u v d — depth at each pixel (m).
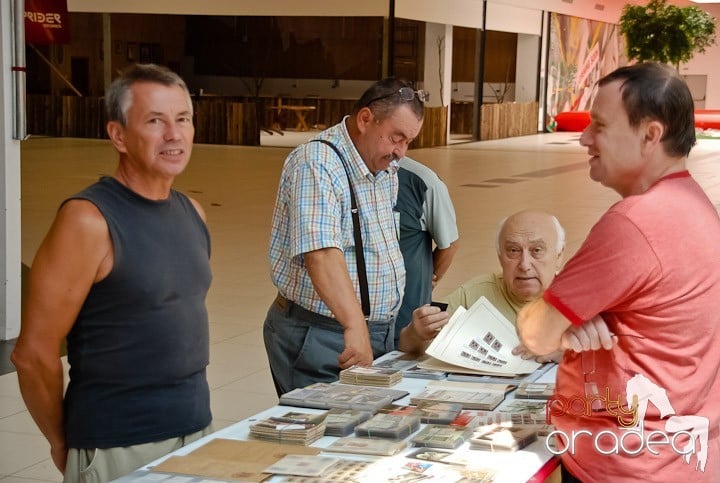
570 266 2.07
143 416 2.45
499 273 3.49
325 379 3.33
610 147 2.08
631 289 2.01
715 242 2.04
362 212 3.23
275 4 21.28
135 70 2.40
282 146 21.59
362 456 2.23
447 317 3.25
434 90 23.64
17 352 2.40
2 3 5.99
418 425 2.46
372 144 3.14
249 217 11.47
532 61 28.31
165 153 2.38
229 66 28.06
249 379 5.50
